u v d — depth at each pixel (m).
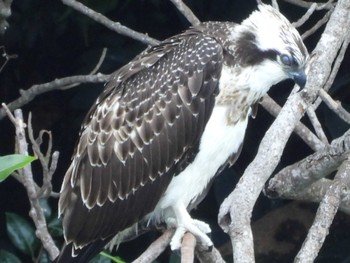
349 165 10.11
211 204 15.48
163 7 16.11
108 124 11.05
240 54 11.09
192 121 11.09
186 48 11.22
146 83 11.12
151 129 11.08
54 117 16.53
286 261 14.79
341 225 14.86
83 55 15.98
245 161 15.45
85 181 11.03
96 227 11.12
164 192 11.18
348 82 15.18
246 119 11.31
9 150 16.56
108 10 15.62
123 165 11.07
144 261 9.72
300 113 9.90
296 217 15.00
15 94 16.89
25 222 13.90
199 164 11.23
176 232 10.88
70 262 11.02
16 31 16.08
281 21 11.22
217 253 10.66
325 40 10.35
